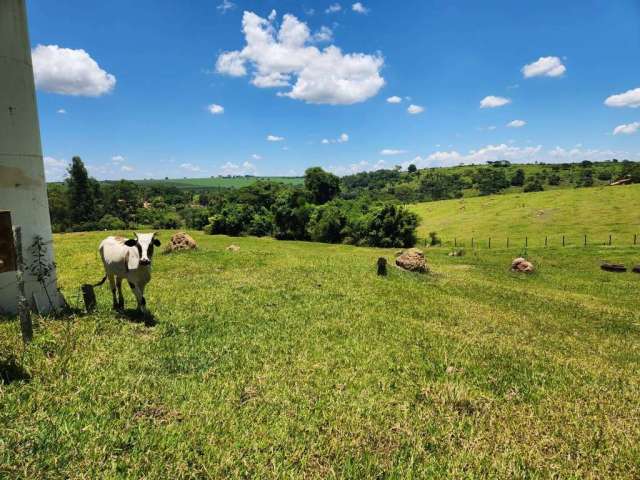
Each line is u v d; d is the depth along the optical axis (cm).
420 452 508
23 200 944
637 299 2156
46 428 471
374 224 6194
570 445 562
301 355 812
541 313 1584
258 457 466
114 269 1012
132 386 600
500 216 7719
